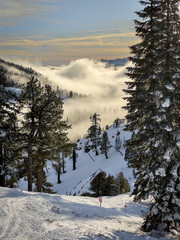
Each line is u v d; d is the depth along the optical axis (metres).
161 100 11.38
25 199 13.66
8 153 21.56
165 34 11.16
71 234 8.87
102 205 18.47
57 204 13.92
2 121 20.41
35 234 8.77
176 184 11.19
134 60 12.16
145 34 12.31
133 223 13.54
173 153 11.59
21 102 20.23
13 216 10.59
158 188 11.58
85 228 10.01
